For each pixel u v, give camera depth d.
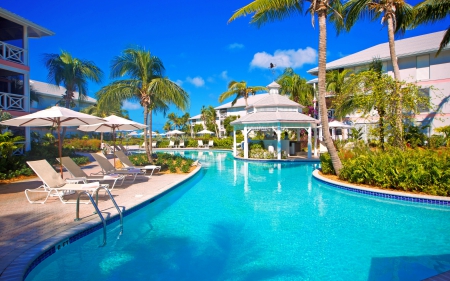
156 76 16.47
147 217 7.44
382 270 4.56
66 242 5.23
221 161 22.00
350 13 14.82
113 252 5.30
